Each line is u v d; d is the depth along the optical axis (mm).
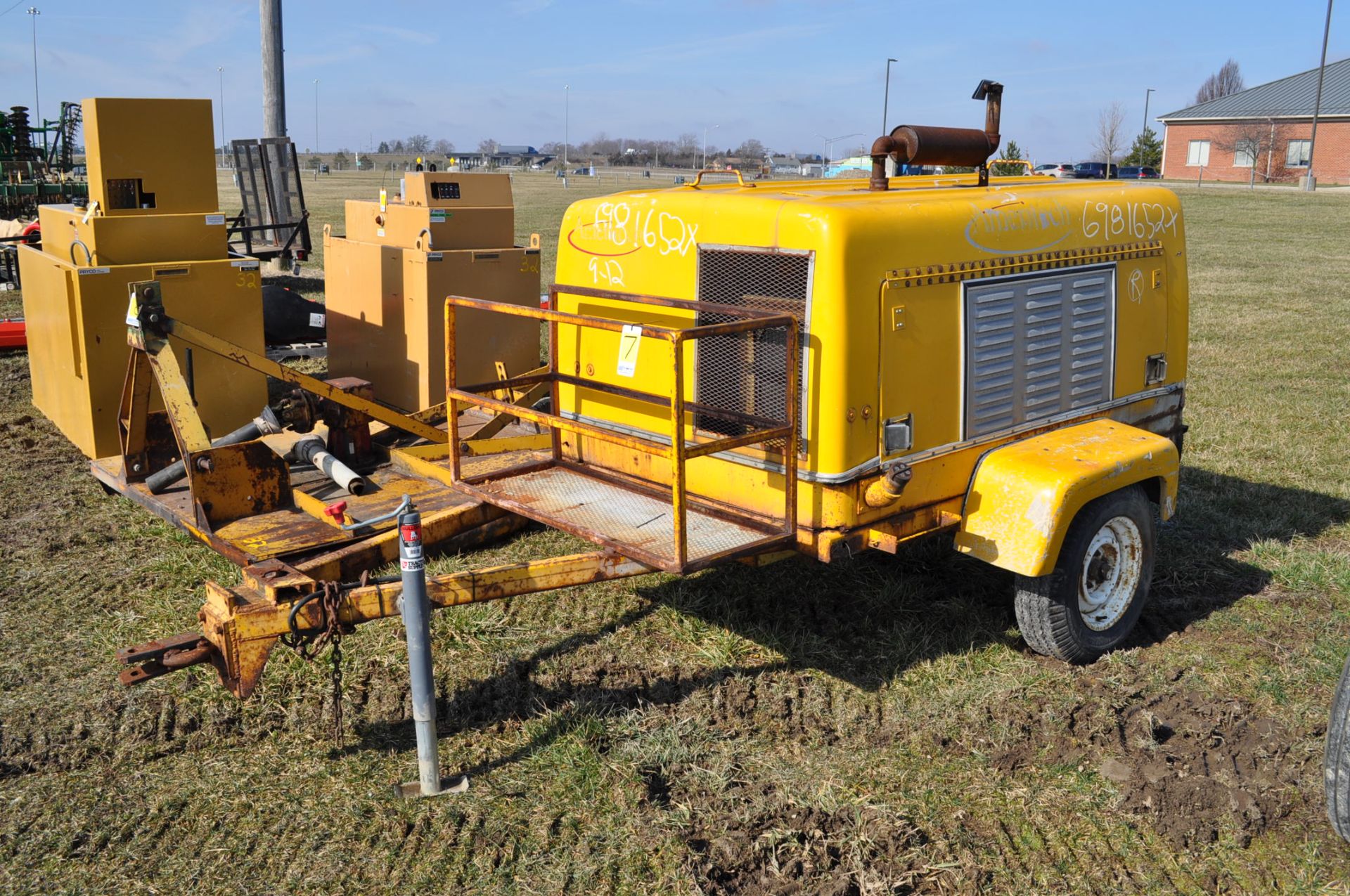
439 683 4562
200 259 6738
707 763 4043
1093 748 4164
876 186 5062
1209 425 8938
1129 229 5398
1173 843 3650
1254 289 18047
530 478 5234
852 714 4395
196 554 5871
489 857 3506
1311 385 10586
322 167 87438
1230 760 4070
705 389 4672
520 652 4832
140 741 4145
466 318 7836
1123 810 3816
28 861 3486
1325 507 6973
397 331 7988
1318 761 4113
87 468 7402
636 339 4910
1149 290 5566
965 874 3459
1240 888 3461
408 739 4191
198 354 6750
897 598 5477
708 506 4688
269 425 6113
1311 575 5789
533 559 5785
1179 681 4727
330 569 4680
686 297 4691
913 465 4445
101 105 6332
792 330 4133
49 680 4559
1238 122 68625
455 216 7770
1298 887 3465
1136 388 5594
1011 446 4812
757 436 4125
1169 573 5879
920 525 4547
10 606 5234
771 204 4297
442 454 6363
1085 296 5148
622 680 4641
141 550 5957
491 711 4391
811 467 4242
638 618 5223
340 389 6090
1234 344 12930
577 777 3920
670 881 3402
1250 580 5828
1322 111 64500
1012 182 5898
